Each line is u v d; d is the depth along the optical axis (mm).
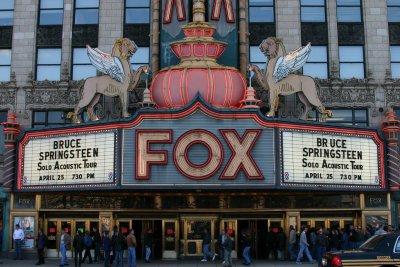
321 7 36188
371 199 32219
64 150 27969
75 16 36281
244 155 26109
